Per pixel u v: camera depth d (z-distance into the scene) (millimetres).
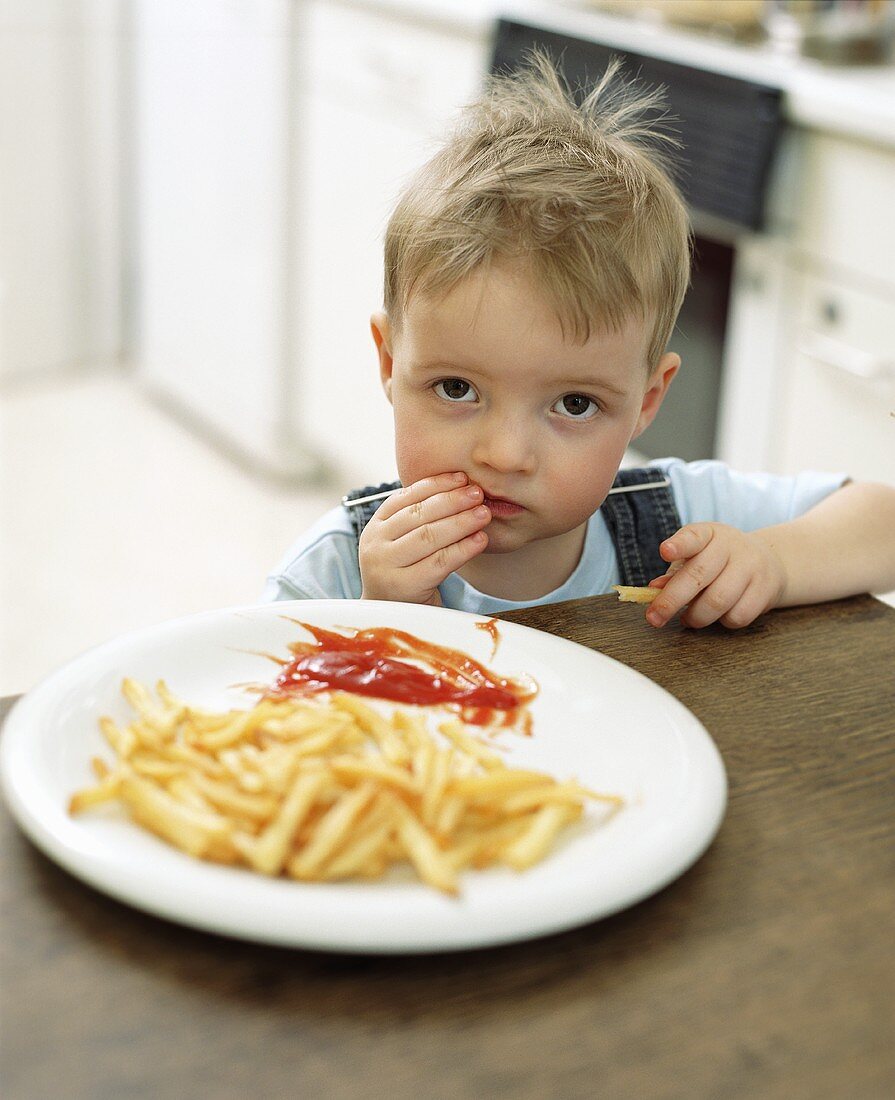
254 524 2596
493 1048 431
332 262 2566
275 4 2473
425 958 468
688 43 1842
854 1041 441
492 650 667
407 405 831
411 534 795
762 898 511
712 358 1896
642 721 604
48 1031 428
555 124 924
